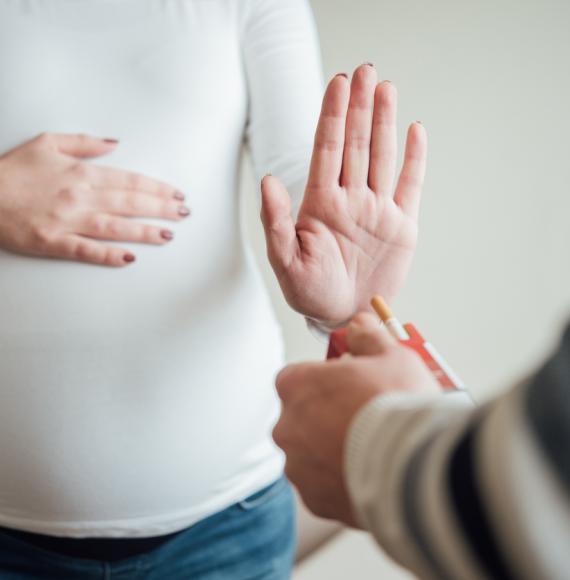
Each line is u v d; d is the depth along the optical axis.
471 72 1.25
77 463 0.79
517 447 0.27
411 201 0.69
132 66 0.81
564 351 0.28
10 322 0.78
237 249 0.84
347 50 1.35
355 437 0.37
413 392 0.39
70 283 0.78
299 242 0.66
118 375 0.79
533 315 1.34
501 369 1.38
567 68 1.20
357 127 0.65
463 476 0.29
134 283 0.78
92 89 0.81
